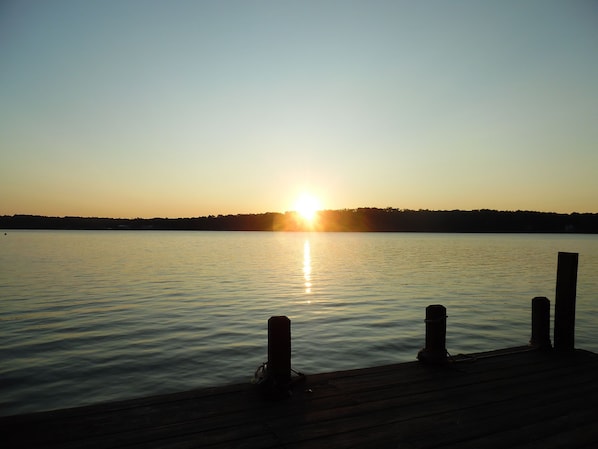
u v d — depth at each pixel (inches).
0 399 359.9
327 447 166.2
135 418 187.3
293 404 205.6
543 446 170.7
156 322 655.8
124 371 431.5
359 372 253.9
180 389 384.8
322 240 5536.4
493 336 575.2
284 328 214.2
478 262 1918.1
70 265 1668.3
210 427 180.7
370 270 1561.3
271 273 1450.5
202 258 2183.8
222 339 556.1
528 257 2240.4
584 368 267.0
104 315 708.0
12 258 2003.0
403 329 618.5
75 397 365.4
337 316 712.4
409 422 189.3
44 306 786.2
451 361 269.7
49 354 486.0
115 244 3735.2
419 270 1553.9
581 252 2719.0
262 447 165.2
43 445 163.5
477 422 190.7
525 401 215.0
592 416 198.8
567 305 304.2
